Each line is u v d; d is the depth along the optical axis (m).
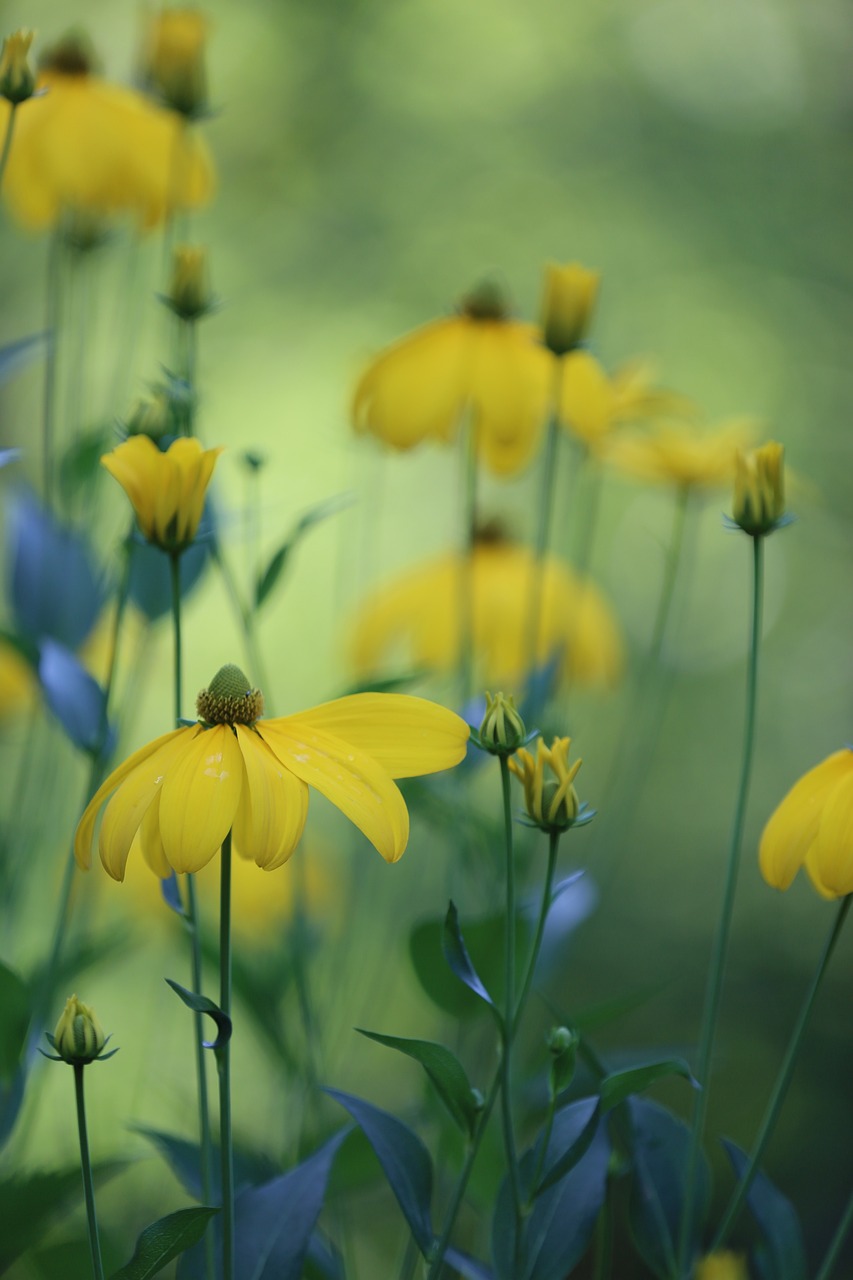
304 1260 1.26
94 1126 1.46
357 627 2.06
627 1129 1.30
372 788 1.20
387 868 1.83
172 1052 1.88
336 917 1.72
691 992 3.62
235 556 2.58
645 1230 1.29
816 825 1.23
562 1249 1.25
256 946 1.57
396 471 3.45
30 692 1.65
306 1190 1.26
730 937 3.76
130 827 1.19
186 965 1.83
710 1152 3.27
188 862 1.18
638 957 3.69
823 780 1.24
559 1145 1.25
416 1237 1.24
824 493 4.17
